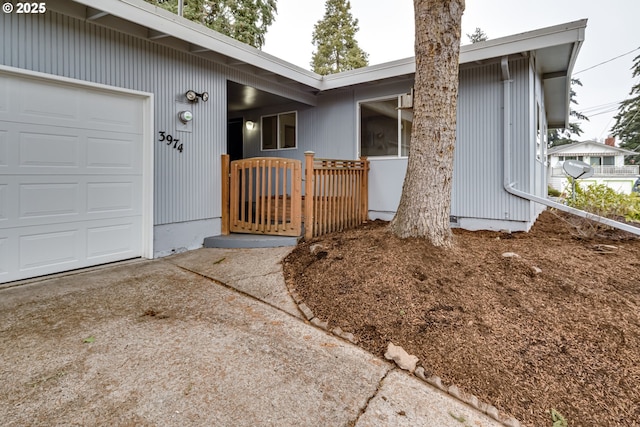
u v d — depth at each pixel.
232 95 6.79
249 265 4.21
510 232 5.41
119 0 3.80
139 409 1.79
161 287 3.57
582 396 2.04
